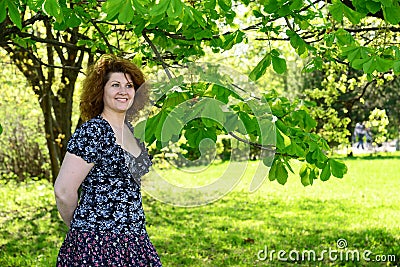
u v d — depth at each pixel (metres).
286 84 17.88
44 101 10.23
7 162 15.16
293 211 10.93
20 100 12.67
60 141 10.05
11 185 13.98
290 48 7.17
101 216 3.16
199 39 4.11
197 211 10.76
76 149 3.16
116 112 3.25
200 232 8.79
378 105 16.11
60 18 2.95
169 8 2.57
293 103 4.35
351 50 3.21
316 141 3.94
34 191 12.96
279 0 3.56
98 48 5.33
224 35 4.43
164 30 4.41
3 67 11.16
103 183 3.18
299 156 3.78
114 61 3.26
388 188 14.56
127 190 3.21
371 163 20.91
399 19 3.16
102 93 3.26
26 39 5.41
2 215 9.95
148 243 3.29
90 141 3.17
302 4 3.38
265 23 4.10
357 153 26.27
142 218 3.29
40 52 10.57
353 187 14.73
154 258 3.27
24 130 15.16
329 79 8.87
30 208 10.70
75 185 3.16
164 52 4.81
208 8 3.84
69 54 9.58
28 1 2.88
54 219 9.59
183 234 8.65
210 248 7.74
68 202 3.19
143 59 4.93
